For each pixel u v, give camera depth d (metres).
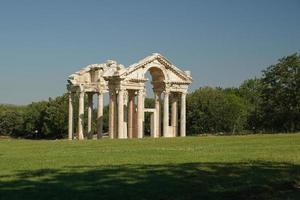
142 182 25.55
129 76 101.94
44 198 21.81
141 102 104.50
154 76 109.62
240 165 32.22
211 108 159.88
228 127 161.25
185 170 29.78
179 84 110.69
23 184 25.39
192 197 22.58
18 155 45.91
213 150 47.97
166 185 24.73
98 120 110.00
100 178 27.00
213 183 25.38
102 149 53.50
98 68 109.94
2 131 174.50
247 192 24.02
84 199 21.64
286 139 66.25
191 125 164.00
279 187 25.31
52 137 160.50
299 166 31.83
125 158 39.59
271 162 34.06
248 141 63.88
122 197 22.11
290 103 124.62
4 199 21.45
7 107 196.25
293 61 124.62
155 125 108.88
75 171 30.34
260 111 133.75
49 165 34.75
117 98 102.31
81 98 109.56
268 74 128.12
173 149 50.72
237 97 183.00
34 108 165.38
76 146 61.28
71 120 112.12
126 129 103.44
